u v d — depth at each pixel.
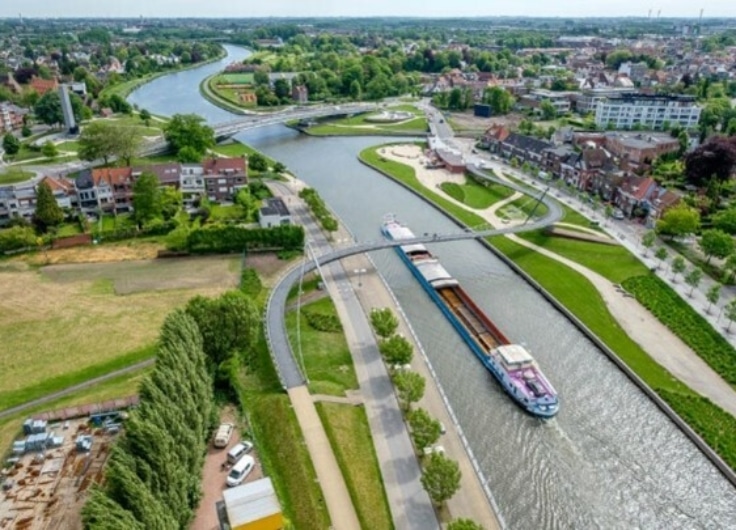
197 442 61.56
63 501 62.06
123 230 130.25
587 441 74.56
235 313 79.81
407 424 74.50
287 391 78.56
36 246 124.31
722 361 88.19
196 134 197.00
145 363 85.94
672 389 82.38
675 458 72.06
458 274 120.12
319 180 183.88
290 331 94.62
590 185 168.75
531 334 97.62
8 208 137.50
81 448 68.75
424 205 162.00
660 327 98.06
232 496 56.16
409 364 86.69
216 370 80.12
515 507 64.81
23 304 102.44
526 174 186.88
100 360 86.81
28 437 69.44
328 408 75.69
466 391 83.19
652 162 186.88
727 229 132.75
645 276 114.31
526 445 73.56
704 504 66.06
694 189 164.62
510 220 147.00
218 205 153.88
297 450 68.06
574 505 65.56
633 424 77.44
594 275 115.88
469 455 69.75
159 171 154.75
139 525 47.91
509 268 122.69
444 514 61.44
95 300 104.00
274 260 121.19
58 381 82.00
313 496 62.28
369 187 177.50
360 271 118.19
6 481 64.25
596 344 94.31
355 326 97.69
